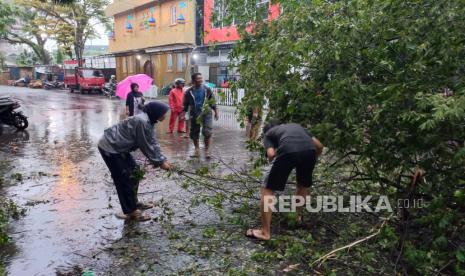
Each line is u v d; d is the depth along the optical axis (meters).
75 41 37.34
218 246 4.14
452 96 3.31
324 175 5.22
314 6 4.36
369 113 4.09
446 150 3.56
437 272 3.49
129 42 33.06
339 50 4.05
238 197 5.56
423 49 3.66
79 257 3.95
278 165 4.07
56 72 44.16
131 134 4.69
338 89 4.05
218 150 9.36
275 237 4.30
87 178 6.87
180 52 25.11
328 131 4.29
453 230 3.76
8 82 54.88
